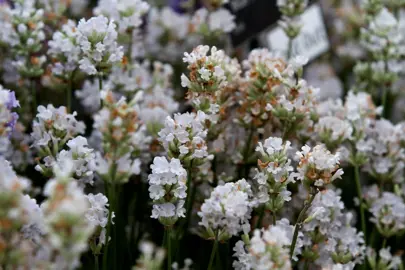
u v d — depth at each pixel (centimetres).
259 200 56
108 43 58
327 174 53
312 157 54
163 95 69
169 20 84
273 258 49
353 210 71
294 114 60
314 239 59
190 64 57
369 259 63
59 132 58
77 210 44
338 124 62
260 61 61
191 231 64
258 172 56
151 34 84
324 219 58
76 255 45
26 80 71
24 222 48
